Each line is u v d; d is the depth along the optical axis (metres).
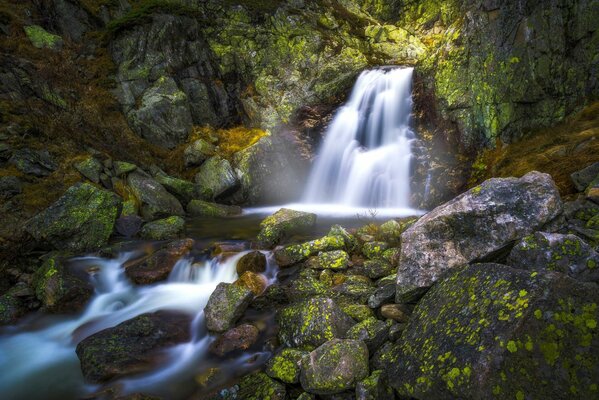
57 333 5.39
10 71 10.97
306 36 16.86
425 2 21.67
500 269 3.48
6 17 12.45
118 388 4.18
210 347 4.78
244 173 13.13
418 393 3.09
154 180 11.05
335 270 6.37
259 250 7.48
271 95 15.55
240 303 5.20
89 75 13.10
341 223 9.91
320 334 4.29
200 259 7.29
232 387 4.01
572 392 2.55
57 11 13.98
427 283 4.34
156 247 7.86
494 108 10.32
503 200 4.45
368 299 5.02
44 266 6.32
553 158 7.81
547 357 2.67
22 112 10.24
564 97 9.55
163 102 13.53
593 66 9.41
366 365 3.69
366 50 18.00
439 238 4.52
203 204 11.53
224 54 16.33
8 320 5.53
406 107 13.40
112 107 13.01
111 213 8.20
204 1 17.20
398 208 12.36
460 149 11.00
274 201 13.85
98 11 14.81
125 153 11.85
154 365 4.53
